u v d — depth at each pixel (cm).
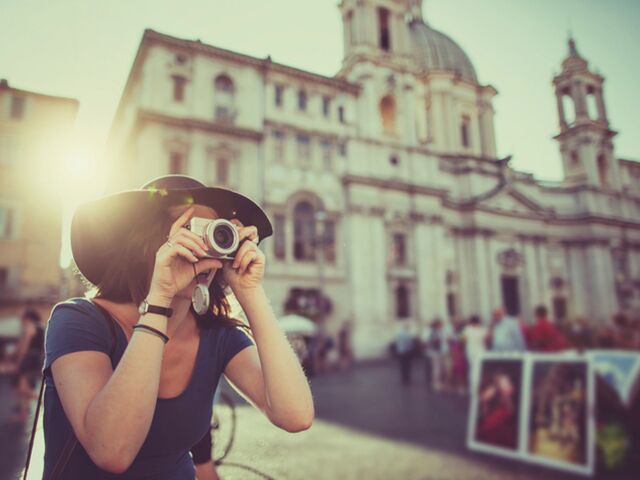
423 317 3127
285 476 188
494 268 3806
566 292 4016
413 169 3297
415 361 2653
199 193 138
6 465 484
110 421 101
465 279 3747
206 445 177
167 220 138
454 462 582
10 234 2245
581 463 534
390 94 3341
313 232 2892
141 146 2522
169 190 134
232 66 2817
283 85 2952
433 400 1177
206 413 141
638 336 931
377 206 3098
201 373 140
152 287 116
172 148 2575
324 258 2883
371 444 680
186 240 119
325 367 2302
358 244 2981
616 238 3972
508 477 518
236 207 147
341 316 2852
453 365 1380
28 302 2200
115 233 142
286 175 2845
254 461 200
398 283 3131
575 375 578
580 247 4041
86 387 110
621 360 577
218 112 2755
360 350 2803
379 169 3166
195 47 2691
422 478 509
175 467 136
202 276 129
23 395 816
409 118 3378
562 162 3991
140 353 108
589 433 538
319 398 1227
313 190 2912
